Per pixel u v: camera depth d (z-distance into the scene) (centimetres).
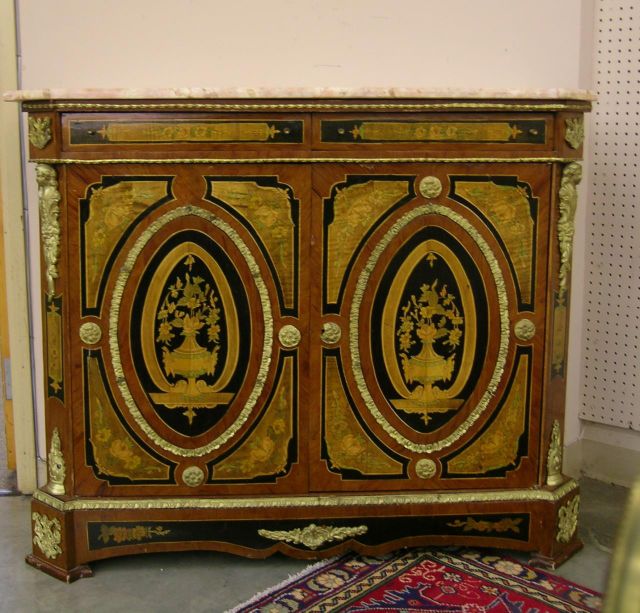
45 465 277
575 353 288
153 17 258
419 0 267
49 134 213
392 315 225
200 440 228
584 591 221
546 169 222
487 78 271
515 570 231
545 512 232
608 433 290
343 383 227
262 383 226
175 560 239
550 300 227
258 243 220
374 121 216
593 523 261
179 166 217
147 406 226
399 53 269
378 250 222
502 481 234
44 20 255
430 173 220
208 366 225
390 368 227
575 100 219
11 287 267
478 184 221
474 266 225
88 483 229
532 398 231
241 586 224
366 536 231
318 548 231
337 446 229
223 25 261
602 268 282
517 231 224
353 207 220
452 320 227
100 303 221
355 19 266
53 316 223
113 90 210
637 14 263
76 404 225
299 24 264
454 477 233
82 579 228
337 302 224
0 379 293
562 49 266
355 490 231
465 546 243
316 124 216
